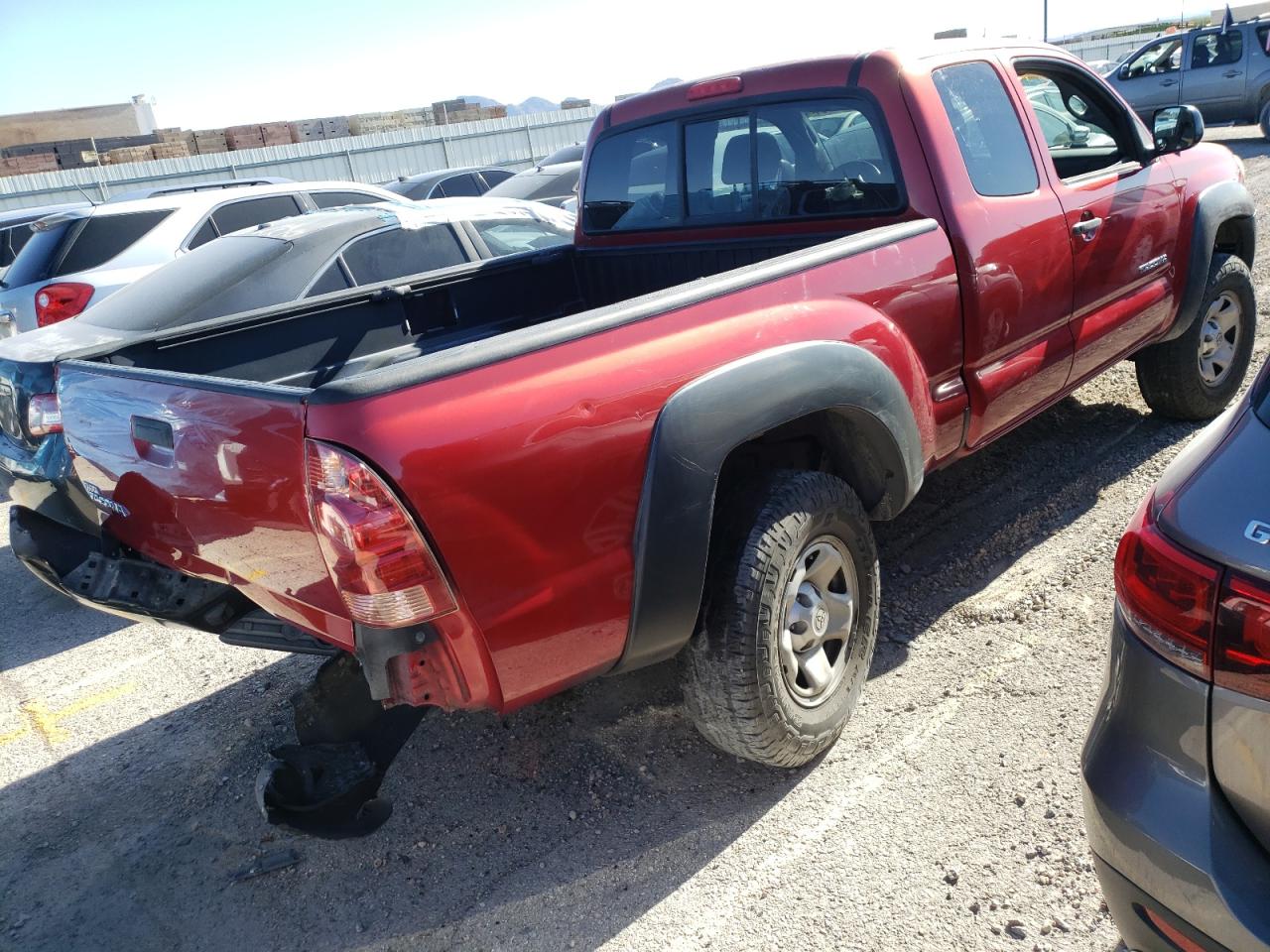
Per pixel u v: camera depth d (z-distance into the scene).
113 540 2.98
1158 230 4.11
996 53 3.66
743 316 2.56
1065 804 2.54
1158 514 1.65
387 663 2.08
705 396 2.39
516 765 3.08
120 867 2.86
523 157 28.75
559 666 2.30
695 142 3.87
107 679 4.04
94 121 42.25
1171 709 1.59
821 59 3.45
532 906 2.51
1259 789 1.49
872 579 2.95
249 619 2.76
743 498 2.61
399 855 2.77
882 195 3.33
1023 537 3.97
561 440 2.17
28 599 4.97
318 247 5.45
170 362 3.22
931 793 2.66
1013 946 2.16
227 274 5.13
